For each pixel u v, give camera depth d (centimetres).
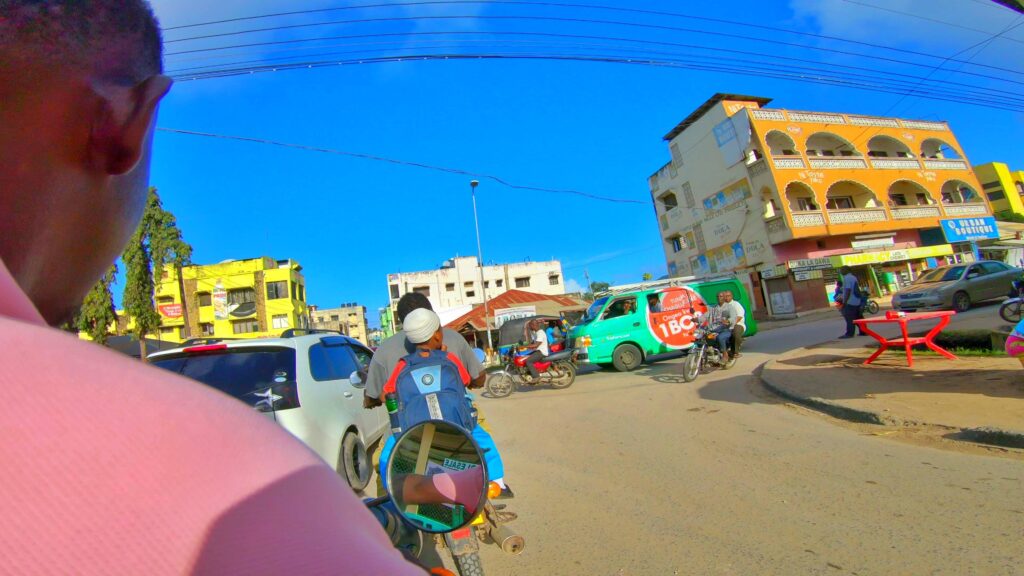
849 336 1212
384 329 6291
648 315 1292
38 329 44
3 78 56
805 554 308
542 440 650
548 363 1101
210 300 3934
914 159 3097
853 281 1199
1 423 36
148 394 44
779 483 421
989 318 1208
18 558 33
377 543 49
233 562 38
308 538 42
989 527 313
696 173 3234
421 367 289
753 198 2830
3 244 54
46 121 58
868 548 306
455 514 132
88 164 62
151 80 68
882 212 2864
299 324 4038
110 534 36
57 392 39
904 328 792
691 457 513
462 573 276
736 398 765
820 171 2800
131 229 71
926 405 566
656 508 399
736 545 328
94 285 68
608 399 890
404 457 133
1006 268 1600
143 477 38
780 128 2816
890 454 460
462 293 5438
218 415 47
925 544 303
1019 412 500
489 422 810
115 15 68
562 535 369
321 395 491
